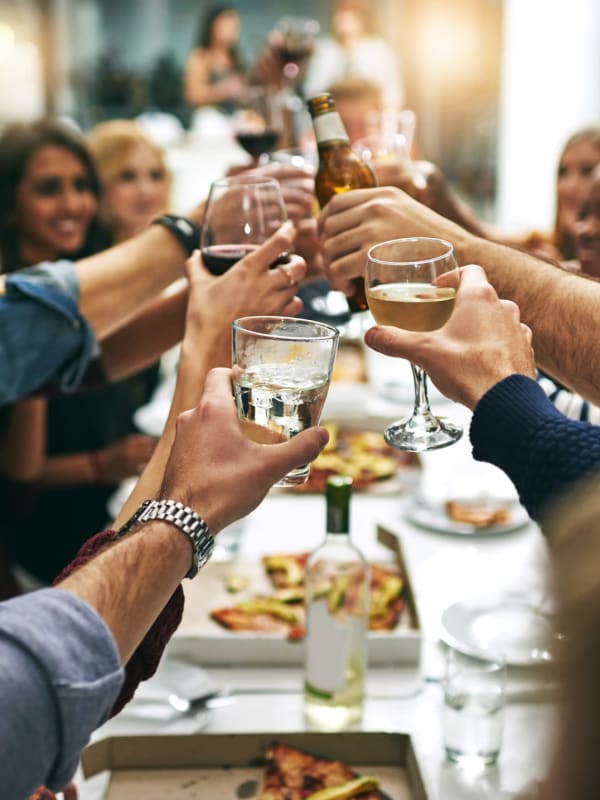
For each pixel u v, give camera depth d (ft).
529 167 19.25
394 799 3.66
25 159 8.52
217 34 20.52
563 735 1.16
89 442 8.63
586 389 3.26
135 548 2.24
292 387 2.52
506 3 19.58
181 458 2.39
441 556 5.69
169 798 3.66
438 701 4.35
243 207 3.69
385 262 2.97
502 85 20.26
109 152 10.73
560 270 3.33
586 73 17.78
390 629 4.80
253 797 3.67
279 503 6.71
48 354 4.56
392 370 9.29
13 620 1.99
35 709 1.93
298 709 4.28
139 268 4.49
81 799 3.70
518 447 2.41
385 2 24.63
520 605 4.90
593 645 1.16
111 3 24.58
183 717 4.14
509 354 2.61
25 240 8.88
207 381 2.54
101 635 2.05
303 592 5.12
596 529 1.29
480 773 3.82
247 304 3.34
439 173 5.67
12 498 7.77
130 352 5.02
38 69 23.99
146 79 23.22
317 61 18.78
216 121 20.40
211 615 4.98
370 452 7.45
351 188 3.87
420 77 24.89
